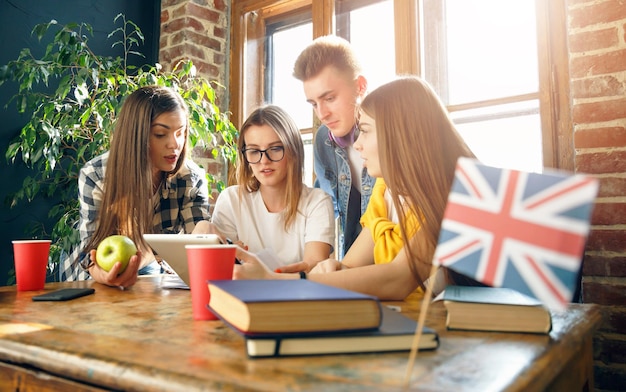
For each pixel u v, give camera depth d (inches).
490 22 78.7
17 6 92.1
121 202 56.9
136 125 57.7
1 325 26.5
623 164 58.6
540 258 16.5
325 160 69.9
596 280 59.6
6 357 22.4
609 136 59.7
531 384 16.6
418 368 17.7
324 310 19.8
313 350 19.6
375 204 46.4
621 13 59.6
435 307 32.3
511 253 17.2
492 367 17.8
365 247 45.8
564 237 16.2
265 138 56.6
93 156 88.1
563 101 69.4
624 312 57.6
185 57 104.5
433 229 35.9
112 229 56.7
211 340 22.5
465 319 24.4
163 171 65.5
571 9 63.1
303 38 105.0
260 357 19.1
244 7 110.5
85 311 31.2
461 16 81.8
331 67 61.7
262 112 57.6
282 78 108.3
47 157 82.0
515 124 75.6
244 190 61.5
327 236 56.4
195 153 104.4
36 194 92.2
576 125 62.0
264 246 59.8
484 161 78.5
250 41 111.7
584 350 27.1
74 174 92.0
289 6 105.4
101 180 60.9
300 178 58.8
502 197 17.9
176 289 43.0
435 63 83.9
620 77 59.4
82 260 54.9
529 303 23.8
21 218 90.2
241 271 35.2
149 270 67.0
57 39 83.7
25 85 80.8
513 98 75.5
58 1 97.9
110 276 42.4
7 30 90.6
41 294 38.8
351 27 96.1
